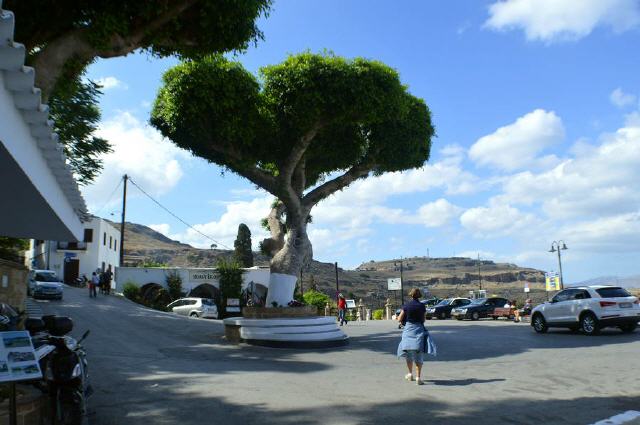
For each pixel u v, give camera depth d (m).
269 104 19.27
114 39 12.02
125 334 19.11
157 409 7.79
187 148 20.48
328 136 21.44
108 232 59.84
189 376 10.75
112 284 58.16
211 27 13.20
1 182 5.42
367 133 21.45
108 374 10.82
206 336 19.36
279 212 21.08
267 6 13.84
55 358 6.13
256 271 45.97
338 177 21.28
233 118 18.44
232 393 8.95
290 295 19.02
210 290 45.12
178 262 120.56
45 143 5.23
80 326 20.97
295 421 7.10
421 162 22.73
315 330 16.77
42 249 53.72
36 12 11.70
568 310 19.41
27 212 6.84
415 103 22.03
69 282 53.84
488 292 119.12
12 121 4.40
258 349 16.16
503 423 6.98
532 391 9.03
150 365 12.30
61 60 11.31
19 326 7.78
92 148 22.23
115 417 7.34
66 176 6.27
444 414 7.46
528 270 198.25
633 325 18.83
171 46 13.77
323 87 18.44
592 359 12.73
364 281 135.88
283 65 19.33
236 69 19.06
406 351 9.97
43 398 5.98
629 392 8.86
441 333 21.30
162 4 11.98
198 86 18.00
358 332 22.77
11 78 4.06
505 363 12.52
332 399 8.46
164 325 22.92
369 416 7.36
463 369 11.69
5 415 5.21
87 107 21.05
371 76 18.80
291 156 19.55
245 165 19.41
